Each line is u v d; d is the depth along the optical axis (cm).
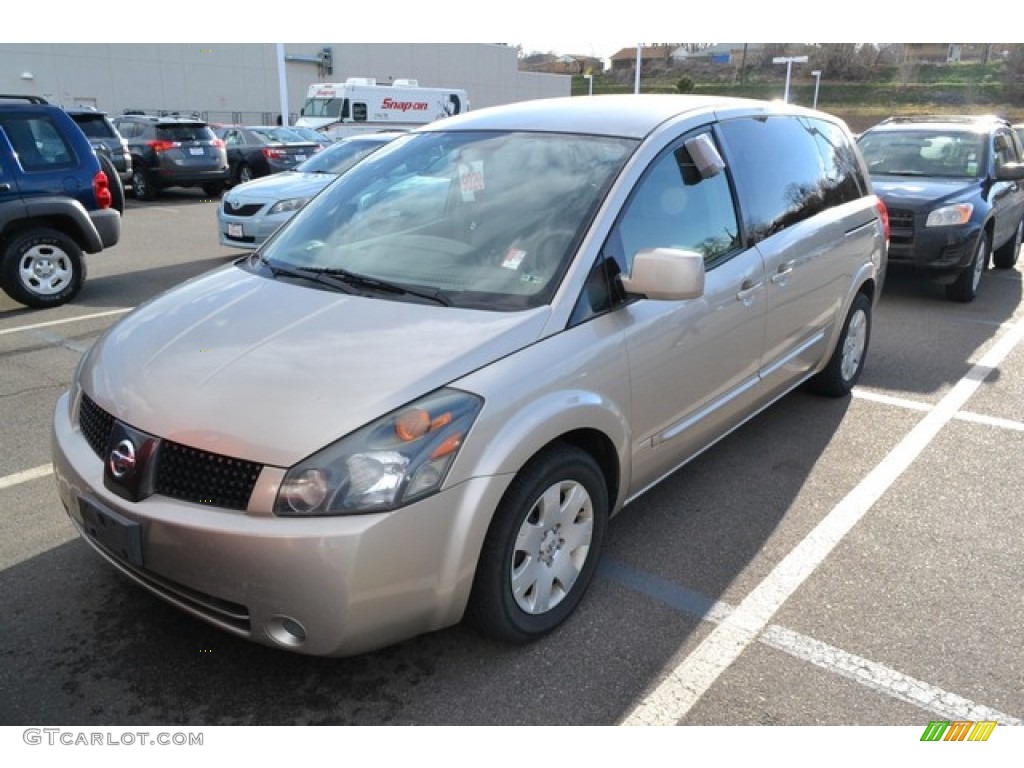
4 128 759
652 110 367
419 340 267
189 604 254
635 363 306
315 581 229
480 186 342
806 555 350
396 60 4628
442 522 243
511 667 278
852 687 271
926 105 5684
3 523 368
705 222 357
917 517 383
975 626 302
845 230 478
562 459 279
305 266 337
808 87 6328
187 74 3756
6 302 820
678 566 340
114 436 258
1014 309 803
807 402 532
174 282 927
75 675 271
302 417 240
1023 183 1009
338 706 261
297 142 2155
